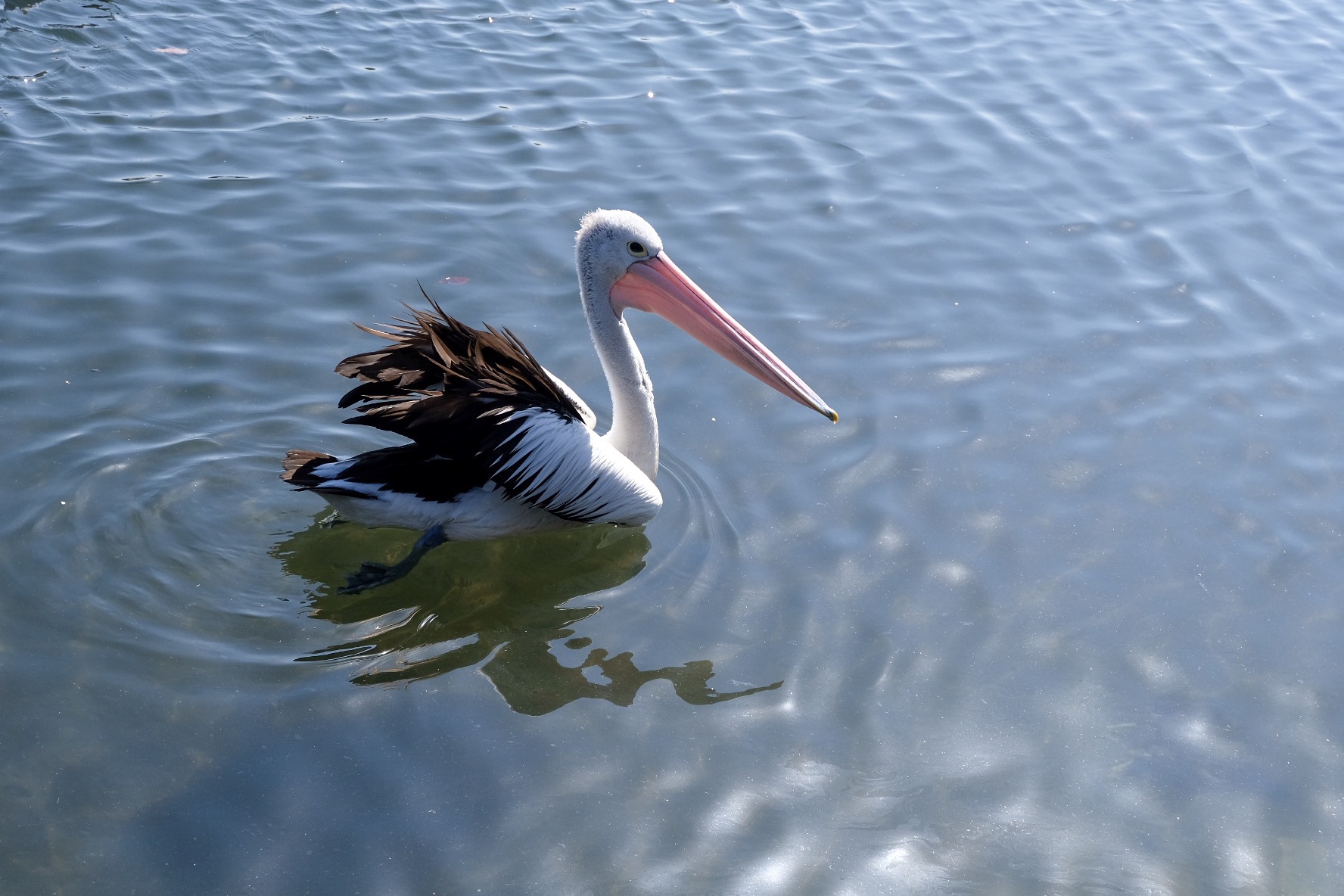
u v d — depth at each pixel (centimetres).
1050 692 573
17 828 462
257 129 1041
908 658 588
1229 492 712
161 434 685
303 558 625
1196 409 784
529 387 642
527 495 623
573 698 552
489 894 455
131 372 733
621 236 663
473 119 1090
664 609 613
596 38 1285
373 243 895
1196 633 612
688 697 556
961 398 782
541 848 475
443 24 1287
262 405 719
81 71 1100
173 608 579
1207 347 849
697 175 1026
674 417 756
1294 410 787
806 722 547
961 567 646
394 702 539
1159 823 510
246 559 616
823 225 969
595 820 489
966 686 573
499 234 921
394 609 601
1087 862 490
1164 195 1045
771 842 487
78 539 607
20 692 521
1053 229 985
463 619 599
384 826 479
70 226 873
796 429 748
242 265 852
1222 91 1250
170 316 789
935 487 703
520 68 1198
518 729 531
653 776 513
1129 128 1159
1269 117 1197
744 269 905
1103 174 1073
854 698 562
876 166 1060
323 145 1023
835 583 632
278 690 540
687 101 1155
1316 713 570
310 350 772
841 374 799
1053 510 690
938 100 1192
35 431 673
